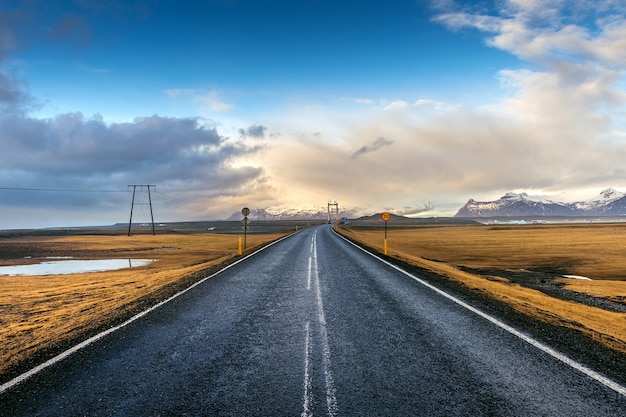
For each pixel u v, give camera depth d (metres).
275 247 27.03
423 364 4.90
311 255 20.72
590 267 22.95
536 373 4.59
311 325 6.83
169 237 66.19
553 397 3.97
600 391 4.11
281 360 5.10
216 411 3.72
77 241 56.06
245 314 7.71
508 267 23.08
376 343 5.77
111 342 5.92
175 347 5.68
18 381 4.47
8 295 13.02
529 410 3.70
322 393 4.09
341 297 9.35
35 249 41.81
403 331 6.39
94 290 13.08
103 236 73.62
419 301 8.84
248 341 5.94
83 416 3.64
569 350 5.40
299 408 3.76
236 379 4.49
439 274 13.69
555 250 33.72
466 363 4.92
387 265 16.12
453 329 6.49
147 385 4.34
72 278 18.69
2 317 9.16
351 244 30.02
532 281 17.31
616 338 6.05
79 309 9.18
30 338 6.49
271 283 11.59
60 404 3.89
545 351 5.36
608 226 91.81
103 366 4.93
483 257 28.72
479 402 3.86
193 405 3.85
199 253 36.50
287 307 8.32
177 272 16.53
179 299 9.29
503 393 4.07
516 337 6.02
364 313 7.71
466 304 8.48
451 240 50.00
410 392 4.10
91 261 30.59
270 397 4.01
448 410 3.70
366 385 4.29
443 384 4.30
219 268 15.55
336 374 4.61
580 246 37.34
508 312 7.72
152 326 6.85
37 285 16.09
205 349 5.57
